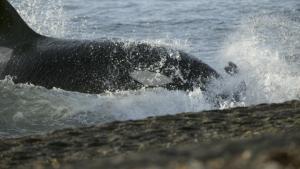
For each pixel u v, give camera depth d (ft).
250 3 239.09
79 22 204.74
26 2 213.25
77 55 114.83
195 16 216.13
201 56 149.69
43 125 99.04
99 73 111.34
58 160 60.54
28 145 67.21
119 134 69.05
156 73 108.99
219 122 72.54
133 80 109.19
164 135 67.36
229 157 36.24
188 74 108.99
